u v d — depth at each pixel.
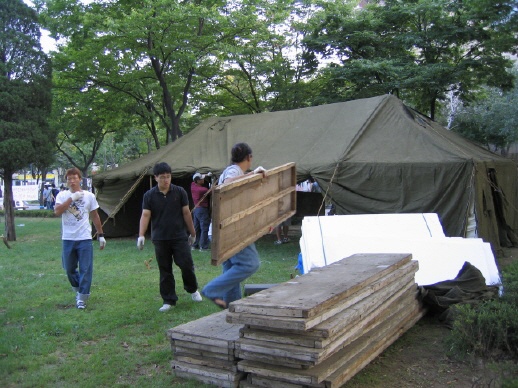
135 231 14.59
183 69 18.86
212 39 16.98
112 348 4.73
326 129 11.52
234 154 4.71
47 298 6.68
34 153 13.44
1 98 13.00
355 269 4.60
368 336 4.07
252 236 4.30
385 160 9.88
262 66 19.53
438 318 5.36
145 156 14.16
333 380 3.38
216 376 3.76
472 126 23.38
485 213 9.70
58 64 18.22
